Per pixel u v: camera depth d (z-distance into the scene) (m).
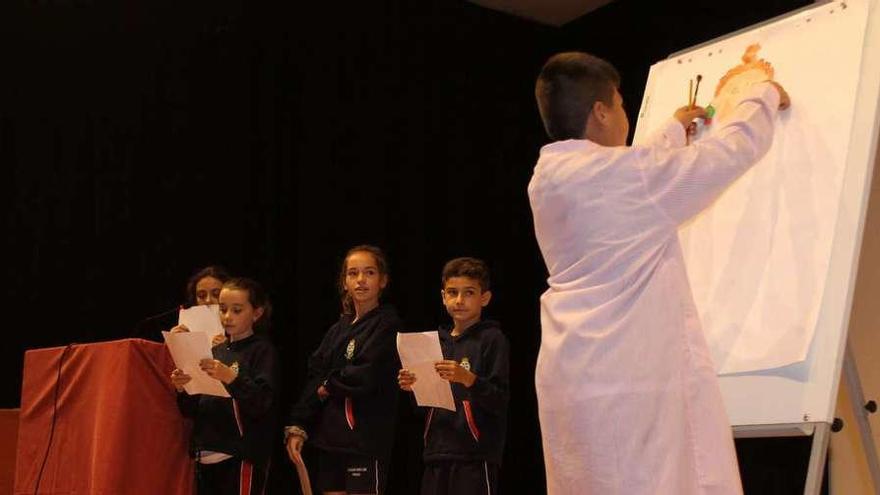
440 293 5.06
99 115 4.21
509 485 5.24
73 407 2.95
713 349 2.15
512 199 5.41
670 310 1.83
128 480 2.83
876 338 3.26
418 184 5.07
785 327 2.03
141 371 2.92
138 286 4.18
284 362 4.50
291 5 4.77
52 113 4.11
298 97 4.73
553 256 1.95
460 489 3.04
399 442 4.79
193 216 4.35
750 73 2.32
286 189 4.63
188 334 2.97
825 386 1.92
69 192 4.09
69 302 4.02
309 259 4.63
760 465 3.97
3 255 3.92
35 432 2.98
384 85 5.02
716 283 2.22
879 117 2.03
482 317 5.23
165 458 2.95
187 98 4.42
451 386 3.17
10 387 3.84
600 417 1.78
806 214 2.08
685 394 1.79
